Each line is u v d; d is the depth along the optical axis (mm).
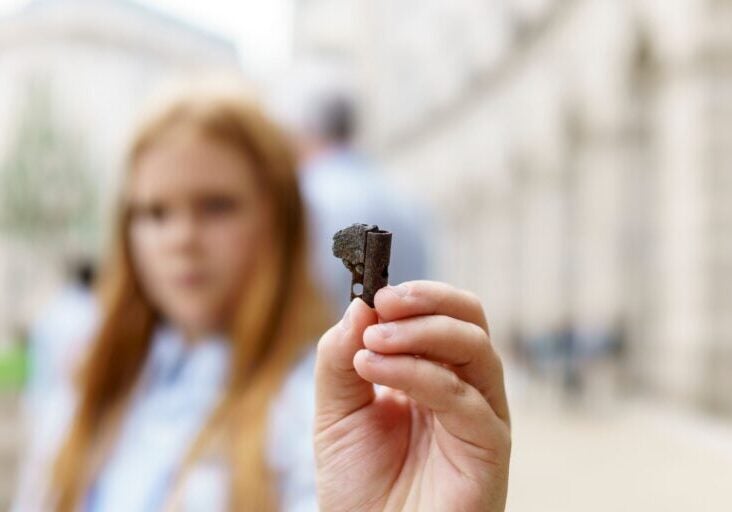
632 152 11047
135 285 2160
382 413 1168
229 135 2043
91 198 32031
